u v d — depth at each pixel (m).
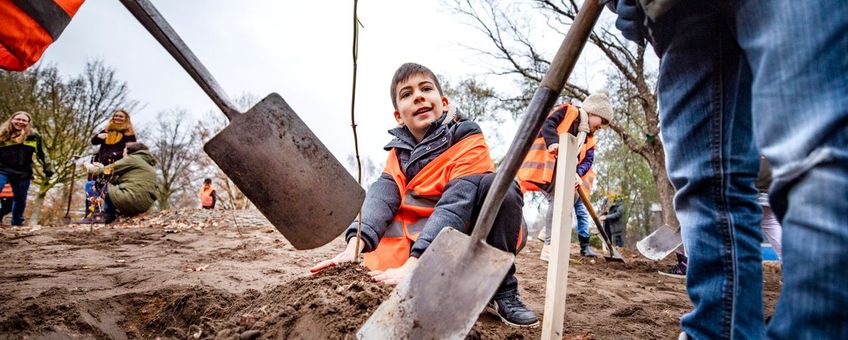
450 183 1.90
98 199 6.46
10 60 1.51
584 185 4.28
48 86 14.33
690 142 1.08
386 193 2.08
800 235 0.67
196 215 7.28
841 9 0.69
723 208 1.05
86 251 3.55
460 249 1.16
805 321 0.66
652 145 10.35
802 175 0.68
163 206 24.08
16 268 2.60
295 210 1.31
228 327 1.39
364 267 1.73
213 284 2.17
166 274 2.43
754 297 1.02
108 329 1.59
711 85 1.04
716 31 1.00
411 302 1.11
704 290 1.04
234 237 4.80
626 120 12.02
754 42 0.80
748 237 1.04
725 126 1.05
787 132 0.71
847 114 0.64
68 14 1.49
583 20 1.15
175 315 1.75
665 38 1.09
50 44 1.49
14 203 6.40
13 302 1.64
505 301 1.78
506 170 1.16
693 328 1.07
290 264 3.05
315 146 1.33
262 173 1.28
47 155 13.48
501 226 1.79
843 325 0.63
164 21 1.21
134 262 3.02
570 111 3.85
